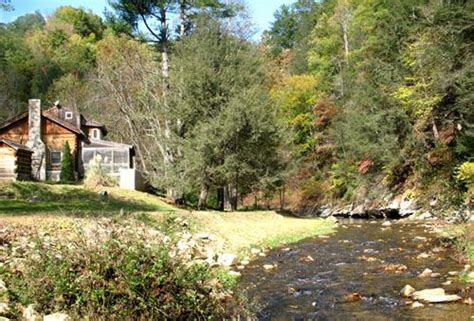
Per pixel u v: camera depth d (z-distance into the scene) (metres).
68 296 6.12
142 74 39.72
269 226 21.89
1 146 29.00
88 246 6.52
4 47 65.31
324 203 43.41
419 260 12.69
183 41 27.81
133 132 43.12
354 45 46.75
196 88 26.34
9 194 22.83
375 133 34.31
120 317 6.03
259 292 9.57
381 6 43.72
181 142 26.75
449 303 8.24
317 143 47.81
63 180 33.41
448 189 19.81
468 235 13.43
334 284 10.27
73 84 57.59
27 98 62.88
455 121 25.83
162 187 29.31
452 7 24.16
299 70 59.31
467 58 22.52
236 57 27.36
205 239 14.72
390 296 9.02
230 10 29.62
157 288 6.32
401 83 30.50
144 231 7.66
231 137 25.84
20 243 8.42
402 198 32.38
